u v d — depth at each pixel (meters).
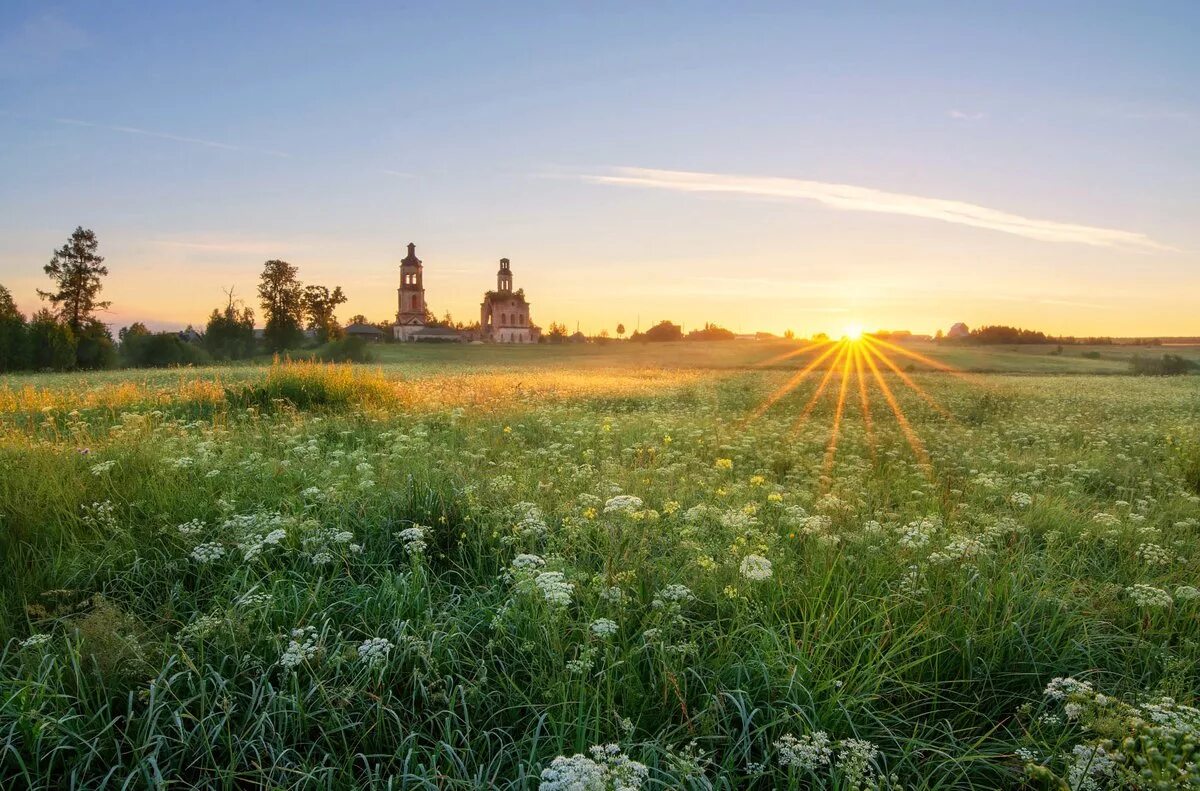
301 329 84.88
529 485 6.57
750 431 12.05
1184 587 4.02
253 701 3.17
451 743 3.03
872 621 3.84
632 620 3.91
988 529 5.29
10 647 3.61
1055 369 59.12
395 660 3.52
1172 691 3.23
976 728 3.29
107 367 55.91
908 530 4.72
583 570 4.47
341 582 4.50
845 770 2.61
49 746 2.98
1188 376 47.47
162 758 2.97
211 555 4.41
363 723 3.17
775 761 3.00
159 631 3.85
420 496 5.84
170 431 9.91
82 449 7.60
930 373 46.72
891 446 11.12
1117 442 11.61
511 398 16.95
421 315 164.88
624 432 11.43
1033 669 3.59
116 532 4.91
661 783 2.59
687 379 31.53
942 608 3.95
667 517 5.70
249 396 14.79
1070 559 5.20
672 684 3.22
